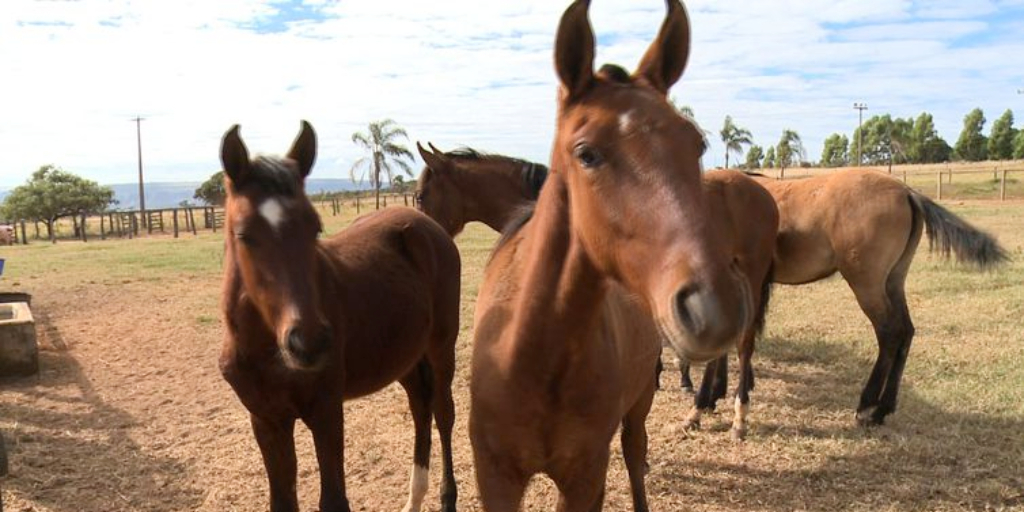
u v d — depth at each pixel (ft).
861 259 16.93
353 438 16.57
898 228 16.61
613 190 5.39
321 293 10.61
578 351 7.22
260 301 9.46
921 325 24.06
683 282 4.78
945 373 19.29
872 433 15.85
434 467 15.10
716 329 4.64
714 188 15.75
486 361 7.91
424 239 14.17
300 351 9.00
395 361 12.44
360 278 11.93
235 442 16.42
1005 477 13.43
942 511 12.44
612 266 5.70
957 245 16.48
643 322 9.27
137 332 28.07
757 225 16.53
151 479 14.38
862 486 13.47
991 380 18.57
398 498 13.73
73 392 20.34
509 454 8.04
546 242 7.03
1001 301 26.99
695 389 19.80
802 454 14.98
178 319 30.50
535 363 7.34
